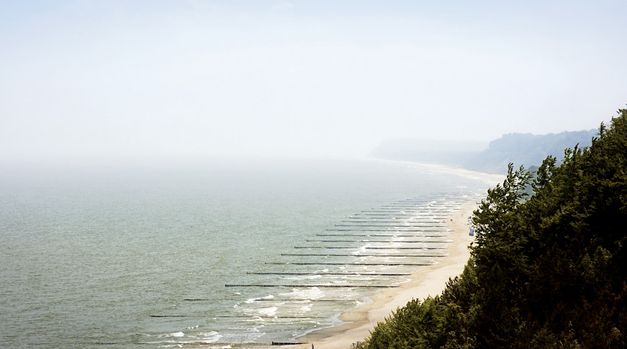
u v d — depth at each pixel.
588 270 15.26
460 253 84.00
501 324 15.66
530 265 16.70
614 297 14.34
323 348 42.59
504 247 17.59
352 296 59.59
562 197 18.28
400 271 71.81
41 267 77.31
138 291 63.81
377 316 51.22
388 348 18.83
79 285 66.81
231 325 50.38
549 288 15.89
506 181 19.72
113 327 50.69
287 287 64.62
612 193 16.91
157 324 51.38
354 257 82.56
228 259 82.44
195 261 81.12
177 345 45.47
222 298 60.22
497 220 18.81
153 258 83.69
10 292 63.47
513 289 16.75
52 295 62.19
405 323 19.30
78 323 52.00
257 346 44.31
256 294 61.66
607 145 18.92
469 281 18.44
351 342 43.47
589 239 16.44
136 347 45.44
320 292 61.84
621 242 15.60
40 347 45.78
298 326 49.41
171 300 59.72
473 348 15.70
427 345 17.20
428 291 60.06
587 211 16.88
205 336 47.53
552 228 17.42
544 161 20.62
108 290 64.31
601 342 13.46
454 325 17.02
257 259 82.19
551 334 14.31
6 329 50.34
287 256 84.38
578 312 14.63
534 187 20.05
